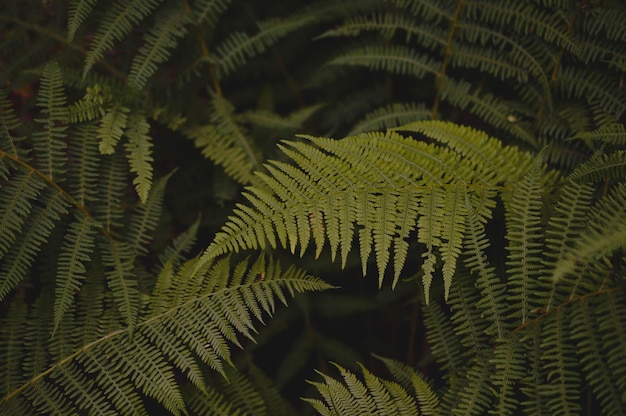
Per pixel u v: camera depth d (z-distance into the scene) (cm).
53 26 273
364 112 297
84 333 216
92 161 235
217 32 304
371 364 289
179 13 259
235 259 263
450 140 216
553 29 237
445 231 195
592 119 239
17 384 209
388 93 294
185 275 223
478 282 197
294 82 315
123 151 254
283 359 282
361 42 296
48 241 237
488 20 257
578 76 240
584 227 194
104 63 273
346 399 199
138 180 233
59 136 229
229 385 236
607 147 229
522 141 253
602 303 189
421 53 287
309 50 311
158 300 219
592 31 232
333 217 195
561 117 245
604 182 225
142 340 212
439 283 224
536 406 188
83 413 221
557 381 192
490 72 252
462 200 201
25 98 305
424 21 269
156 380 204
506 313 209
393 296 272
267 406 242
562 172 246
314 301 278
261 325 272
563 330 191
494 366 197
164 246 270
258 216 193
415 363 279
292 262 271
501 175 211
